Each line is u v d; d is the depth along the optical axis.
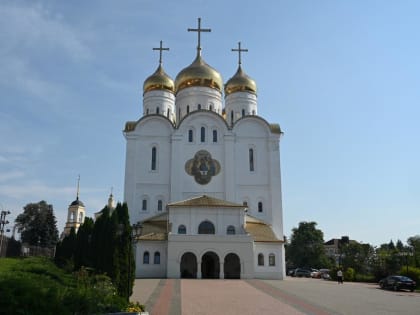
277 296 29.83
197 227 50.78
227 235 48.59
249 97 69.81
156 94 68.69
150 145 61.25
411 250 58.03
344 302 26.94
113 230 26.00
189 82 68.38
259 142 62.12
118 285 24.78
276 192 59.72
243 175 60.66
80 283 21.33
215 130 62.19
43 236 86.38
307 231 90.12
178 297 27.94
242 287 36.44
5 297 13.23
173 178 59.50
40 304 13.72
